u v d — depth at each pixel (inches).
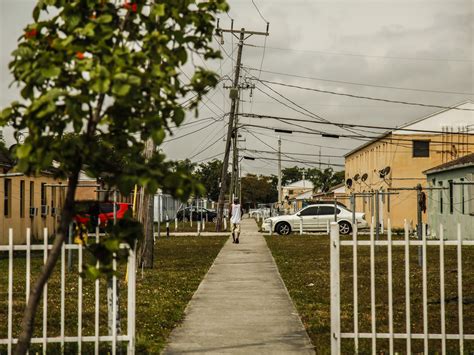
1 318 440.8
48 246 307.4
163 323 419.5
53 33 195.2
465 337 313.4
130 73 176.1
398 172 1945.1
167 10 197.2
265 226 1605.6
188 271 738.8
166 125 192.2
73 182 195.5
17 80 184.4
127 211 204.8
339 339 318.7
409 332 315.3
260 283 632.4
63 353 320.8
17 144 191.5
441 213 1462.8
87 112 175.6
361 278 663.1
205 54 202.7
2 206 1107.9
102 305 491.8
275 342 367.2
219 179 4379.9
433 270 727.1
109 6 197.0
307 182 5172.2
